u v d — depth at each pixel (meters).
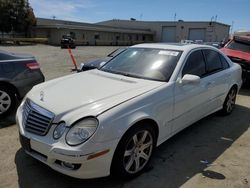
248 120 5.93
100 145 3.01
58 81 4.24
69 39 35.09
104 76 4.32
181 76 4.23
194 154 4.29
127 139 3.28
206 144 4.66
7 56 5.69
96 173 3.08
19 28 48.03
